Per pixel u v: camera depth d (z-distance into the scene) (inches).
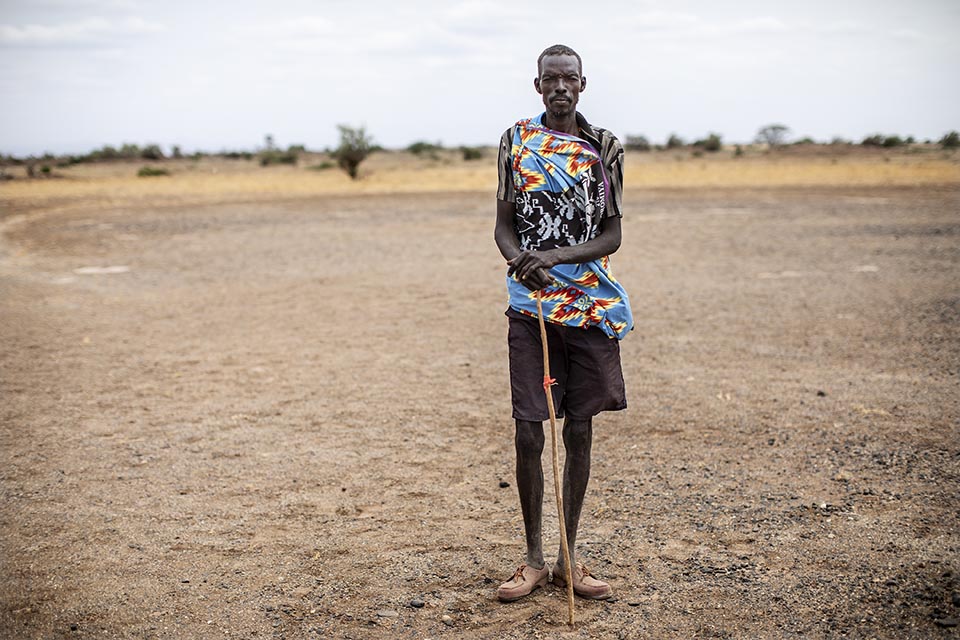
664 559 170.6
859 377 305.3
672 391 292.2
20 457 240.7
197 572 170.7
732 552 172.4
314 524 192.7
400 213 1135.0
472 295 510.9
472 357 351.9
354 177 1962.4
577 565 158.1
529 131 149.5
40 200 1453.0
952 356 332.2
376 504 203.6
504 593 154.7
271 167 2965.1
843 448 231.1
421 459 233.8
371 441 249.8
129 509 203.0
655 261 645.9
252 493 211.9
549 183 147.6
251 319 451.8
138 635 148.1
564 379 153.8
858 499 196.4
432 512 197.9
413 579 165.3
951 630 140.8
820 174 1722.4
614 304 150.2
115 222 1060.5
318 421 270.2
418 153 3885.3
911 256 638.5
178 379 327.6
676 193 1385.3
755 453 230.4
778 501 197.3
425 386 308.3
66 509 203.3
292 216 1118.4
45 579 168.7
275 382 319.6
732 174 1803.6
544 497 204.5
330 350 371.9
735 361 333.7
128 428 266.7
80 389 314.8
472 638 143.9
